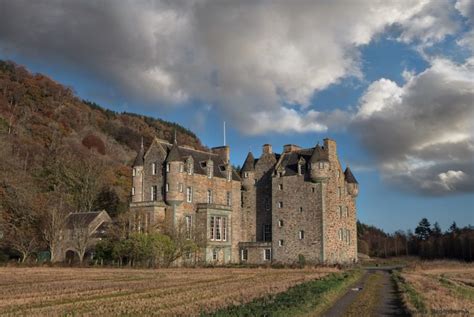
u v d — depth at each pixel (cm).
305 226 9312
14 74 17575
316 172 9256
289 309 2570
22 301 3397
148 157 9400
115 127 19500
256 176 10469
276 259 9531
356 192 10131
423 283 4931
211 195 9594
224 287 4381
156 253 7862
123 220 8562
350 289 4491
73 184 11825
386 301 3528
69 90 19400
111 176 13325
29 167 12256
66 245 9212
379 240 18800
